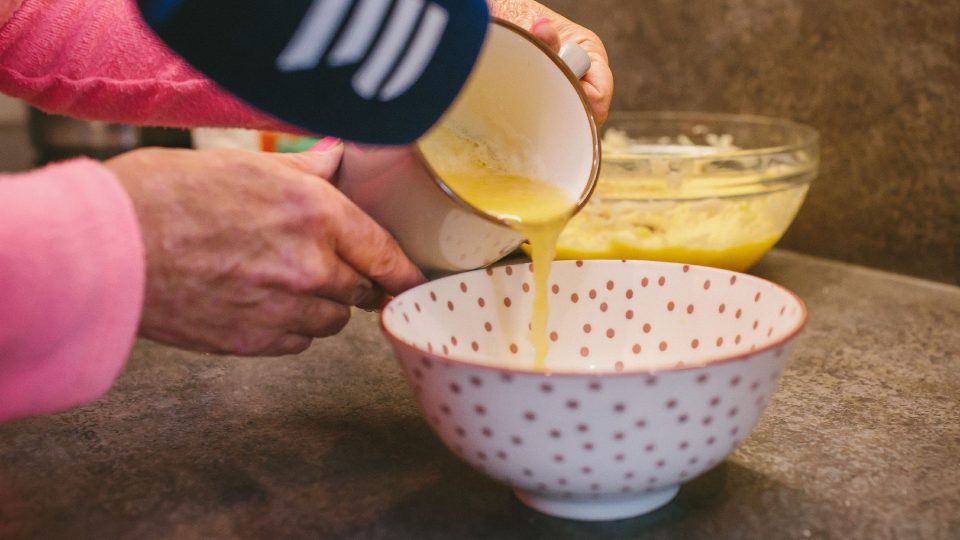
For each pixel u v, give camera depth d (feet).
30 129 4.98
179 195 1.73
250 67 1.23
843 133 3.53
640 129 3.91
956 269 3.32
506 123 2.15
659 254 3.10
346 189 1.99
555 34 2.14
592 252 3.14
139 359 2.65
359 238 1.91
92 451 2.08
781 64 3.64
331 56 1.27
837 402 2.28
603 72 2.43
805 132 3.34
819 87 3.55
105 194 1.62
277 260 1.83
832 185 3.62
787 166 3.11
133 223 1.63
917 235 3.40
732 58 3.79
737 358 1.51
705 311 2.10
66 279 1.55
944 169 3.26
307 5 1.22
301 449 2.07
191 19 1.17
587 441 1.52
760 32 3.67
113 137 4.87
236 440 2.12
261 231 1.80
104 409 2.30
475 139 2.17
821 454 1.99
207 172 1.76
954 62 3.14
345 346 2.75
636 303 2.19
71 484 1.93
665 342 2.17
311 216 1.83
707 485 1.86
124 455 2.06
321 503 1.83
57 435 2.16
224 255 1.78
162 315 1.81
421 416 2.24
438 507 1.80
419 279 2.05
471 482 1.90
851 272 3.55
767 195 3.06
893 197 3.44
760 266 3.67
